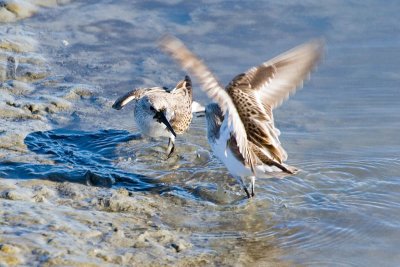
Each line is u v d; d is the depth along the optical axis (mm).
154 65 17516
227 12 19797
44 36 18672
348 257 10250
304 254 10312
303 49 11094
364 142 14023
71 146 13727
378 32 18344
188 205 11680
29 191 11445
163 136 14336
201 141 14336
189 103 14789
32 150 13297
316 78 16562
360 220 11320
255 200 11898
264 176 11023
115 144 13984
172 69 17391
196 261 9844
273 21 19078
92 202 11359
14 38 18266
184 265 9703
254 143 10672
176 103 14414
